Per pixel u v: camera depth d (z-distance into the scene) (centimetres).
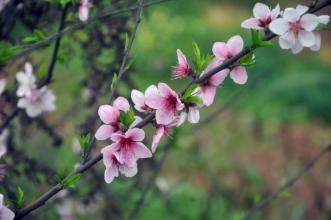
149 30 1438
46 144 448
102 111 196
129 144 194
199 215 586
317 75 1301
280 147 923
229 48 206
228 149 937
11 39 299
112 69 317
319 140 1023
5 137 321
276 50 1411
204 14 1783
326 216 598
